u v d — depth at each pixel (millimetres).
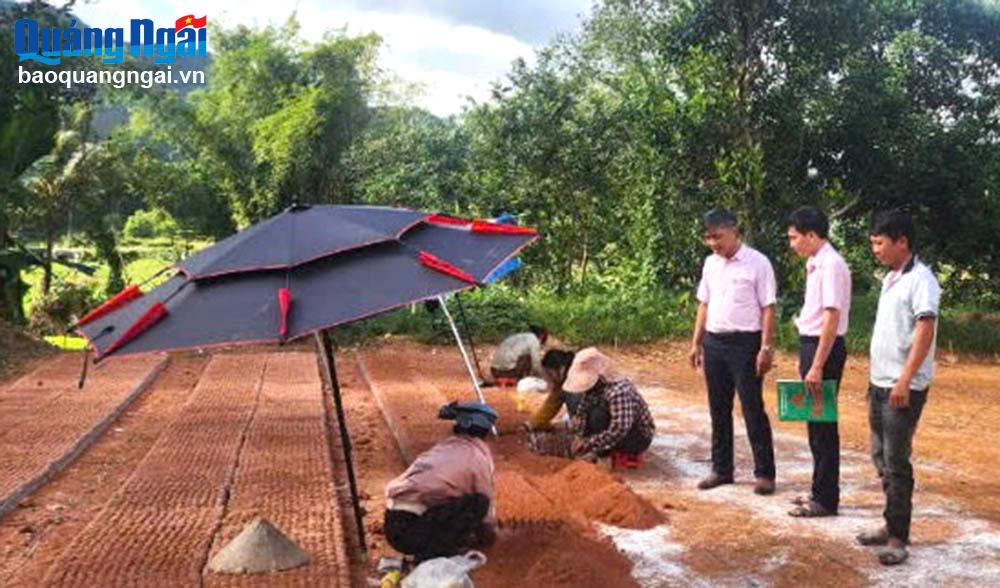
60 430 8289
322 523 5609
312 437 8141
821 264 5918
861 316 17547
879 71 18219
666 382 12148
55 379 11203
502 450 7711
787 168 18203
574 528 5617
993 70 19891
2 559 5262
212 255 4543
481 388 10750
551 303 16766
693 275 17859
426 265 4426
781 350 14977
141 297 4484
